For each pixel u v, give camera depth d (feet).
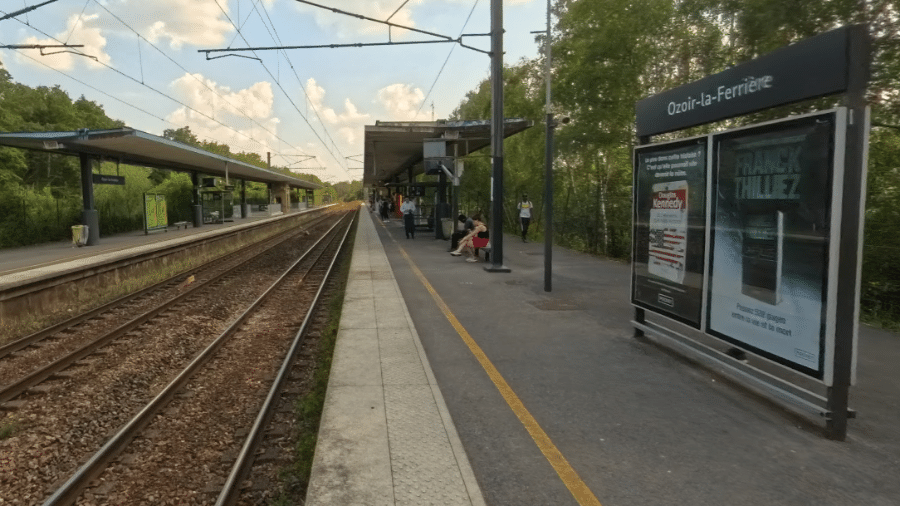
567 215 61.16
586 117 45.44
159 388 18.83
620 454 11.66
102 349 23.45
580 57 46.01
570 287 33.37
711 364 18.02
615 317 25.05
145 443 14.42
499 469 11.02
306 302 34.09
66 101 142.10
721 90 15.83
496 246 40.78
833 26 23.12
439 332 22.45
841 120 11.73
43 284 31.58
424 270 41.60
